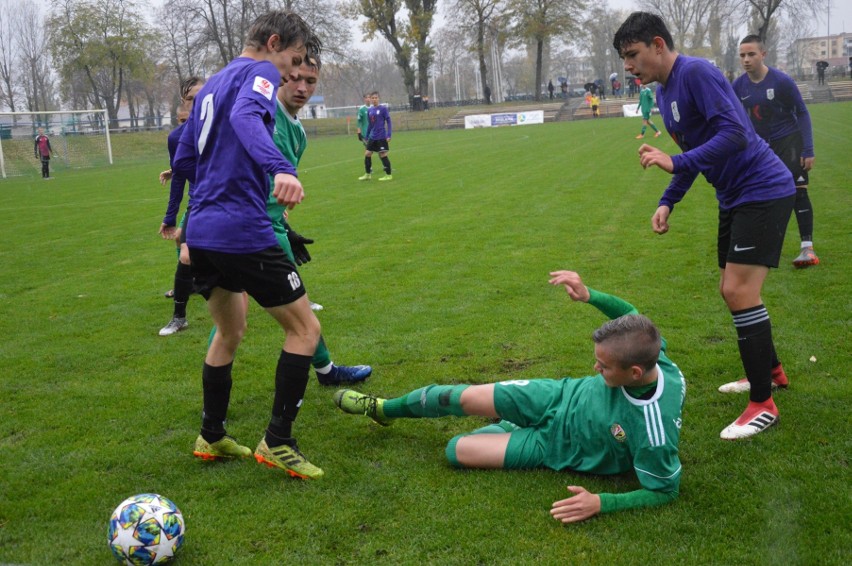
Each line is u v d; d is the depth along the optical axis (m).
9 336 5.56
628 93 56.75
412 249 8.16
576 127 34.59
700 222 8.85
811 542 2.52
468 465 3.16
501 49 59.62
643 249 7.51
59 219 12.52
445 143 28.81
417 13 53.88
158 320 5.92
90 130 32.66
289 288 3.04
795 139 6.18
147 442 3.57
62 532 2.77
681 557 2.46
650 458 2.74
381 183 15.21
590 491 2.93
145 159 34.31
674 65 3.48
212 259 2.94
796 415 3.52
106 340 5.37
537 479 3.03
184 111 5.14
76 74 55.19
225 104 2.92
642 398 2.79
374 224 9.99
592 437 2.94
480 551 2.54
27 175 26.73
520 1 53.81
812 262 6.31
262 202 3.00
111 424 3.80
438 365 4.45
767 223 3.42
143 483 3.15
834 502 2.76
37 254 9.16
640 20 3.47
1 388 4.38
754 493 2.86
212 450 3.29
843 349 4.36
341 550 2.58
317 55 3.71
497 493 2.93
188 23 50.88
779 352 4.37
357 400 3.53
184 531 2.59
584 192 11.94
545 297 5.89
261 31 3.15
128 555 2.46
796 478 2.96
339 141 37.34
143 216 12.57
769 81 6.11
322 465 3.23
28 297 6.87
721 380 4.04
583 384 3.09
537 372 4.22
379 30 53.75
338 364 4.54
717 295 5.71
